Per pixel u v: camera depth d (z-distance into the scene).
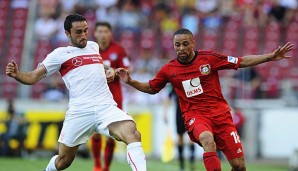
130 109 63.72
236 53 80.50
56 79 66.31
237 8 83.38
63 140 28.34
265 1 83.69
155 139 63.78
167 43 79.62
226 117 28.88
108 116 27.92
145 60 70.38
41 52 76.31
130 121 27.91
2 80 67.25
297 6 83.81
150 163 56.75
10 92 67.06
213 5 83.69
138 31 80.56
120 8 83.12
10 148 60.34
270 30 81.69
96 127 28.36
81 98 28.11
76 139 28.33
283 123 64.38
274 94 67.00
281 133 64.38
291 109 64.44
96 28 38.56
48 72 28.20
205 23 82.12
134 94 65.81
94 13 82.12
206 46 80.81
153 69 68.69
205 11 83.31
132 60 77.62
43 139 62.59
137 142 27.38
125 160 60.22
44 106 63.12
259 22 82.06
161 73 29.42
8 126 60.09
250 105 64.88
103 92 28.39
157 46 79.50
